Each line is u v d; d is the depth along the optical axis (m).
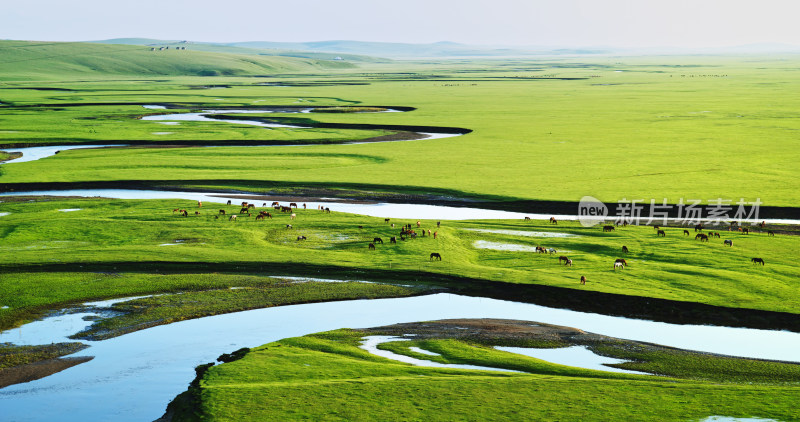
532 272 54.47
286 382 35.03
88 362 38.66
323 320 45.66
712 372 37.00
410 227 68.88
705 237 64.19
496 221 73.62
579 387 34.25
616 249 61.53
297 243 63.94
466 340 42.12
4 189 90.62
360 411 31.61
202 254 58.72
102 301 48.56
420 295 50.69
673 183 91.06
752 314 45.22
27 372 37.34
